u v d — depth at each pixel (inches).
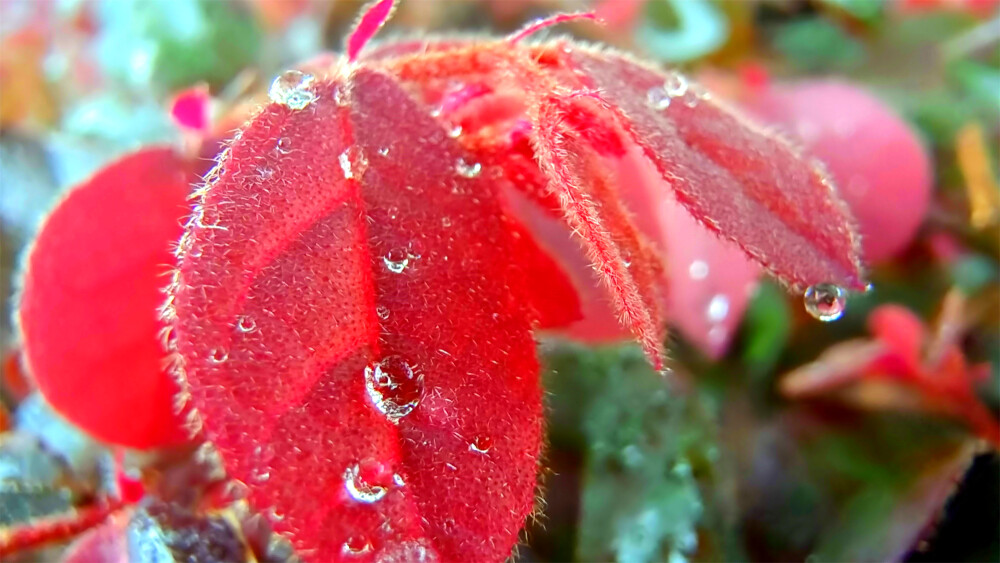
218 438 2.1
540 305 2.6
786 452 3.8
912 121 4.8
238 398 2.1
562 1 5.2
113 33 5.1
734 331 3.8
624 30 5.0
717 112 2.5
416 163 2.3
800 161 2.5
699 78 4.6
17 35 5.2
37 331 2.9
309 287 2.2
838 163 4.1
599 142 2.5
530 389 2.3
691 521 3.5
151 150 2.9
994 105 4.8
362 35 2.5
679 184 2.3
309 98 2.3
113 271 2.9
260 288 2.2
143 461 3.1
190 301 2.1
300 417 2.2
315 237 2.2
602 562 3.4
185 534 2.9
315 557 2.1
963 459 3.6
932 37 5.1
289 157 2.3
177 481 3.1
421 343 2.2
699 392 3.8
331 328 2.2
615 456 3.6
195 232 2.2
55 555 3.4
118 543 3.0
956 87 5.0
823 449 3.8
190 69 4.8
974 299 4.2
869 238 4.1
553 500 3.6
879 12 5.1
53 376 2.9
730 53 5.1
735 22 5.1
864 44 5.2
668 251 3.3
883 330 3.7
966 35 5.0
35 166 4.5
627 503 3.5
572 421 3.7
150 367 3.0
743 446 3.8
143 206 2.9
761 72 4.6
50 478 3.4
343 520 2.2
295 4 5.1
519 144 2.5
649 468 3.6
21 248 4.3
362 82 2.4
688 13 5.1
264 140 2.3
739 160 2.4
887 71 5.1
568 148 2.3
